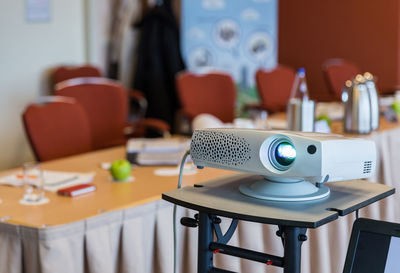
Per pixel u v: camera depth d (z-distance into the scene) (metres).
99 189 2.05
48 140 2.87
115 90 3.72
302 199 1.24
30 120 2.80
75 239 1.66
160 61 5.70
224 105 4.30
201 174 2.25
